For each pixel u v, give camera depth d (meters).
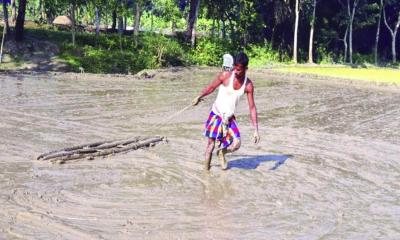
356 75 32.62
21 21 33.97
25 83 18.22
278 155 9.51
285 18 46.75
